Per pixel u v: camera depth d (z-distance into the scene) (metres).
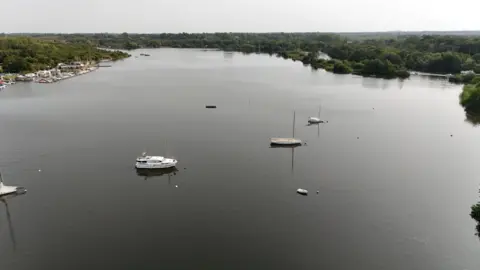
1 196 78.94
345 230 67.69
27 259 59.91
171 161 93.19
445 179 88.19
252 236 65.75
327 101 172.62
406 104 167.25
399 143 113.50
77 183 85.12
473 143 114.06
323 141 114.81
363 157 101.62
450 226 69.19
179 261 59.56
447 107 161.62
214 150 105.94
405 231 67.62
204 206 75.44
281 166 94.94
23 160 97.50
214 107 157.88
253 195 79.94
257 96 183.88
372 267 58.62
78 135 118.44
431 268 58.69
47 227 68.25
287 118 141.62
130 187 83.44
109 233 66.50
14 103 165.50
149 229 67.69
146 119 138.50
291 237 65.56
